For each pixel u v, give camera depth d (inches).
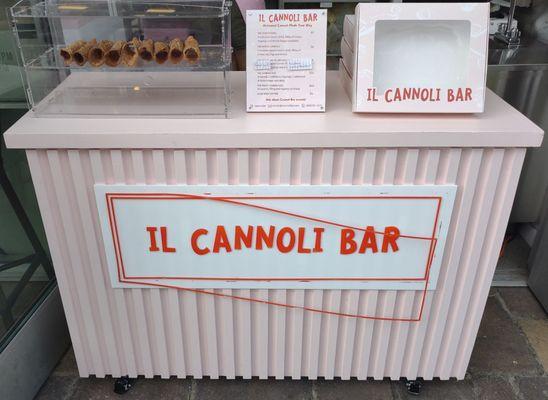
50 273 73.0
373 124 50.8
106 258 56.8
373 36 50.0
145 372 65.4
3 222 67.6
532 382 68.0
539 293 80.4
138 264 56.8
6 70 63.9
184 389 67.0
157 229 54.6
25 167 70.4
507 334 75.4
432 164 51.6
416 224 54.4
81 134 49.2
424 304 59.5
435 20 50.0
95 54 51.8
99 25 53.2
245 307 60.1
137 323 61.4
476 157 51.2
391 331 62.1
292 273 57.3
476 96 51.0
